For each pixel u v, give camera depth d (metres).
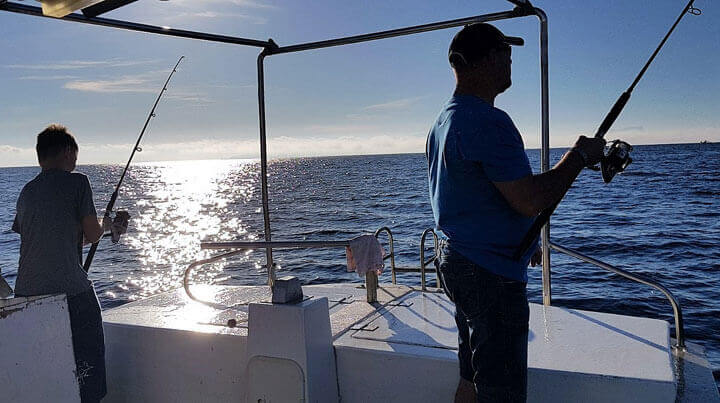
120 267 17.14
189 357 2.42
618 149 1.75
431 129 1.79
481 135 1.53
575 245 15.95
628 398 1.81
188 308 2.88
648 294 9.29
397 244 17.38
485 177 1.58
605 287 9.94
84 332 2.36
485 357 1.61
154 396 2.52
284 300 2.06
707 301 8.73
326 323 2.15
